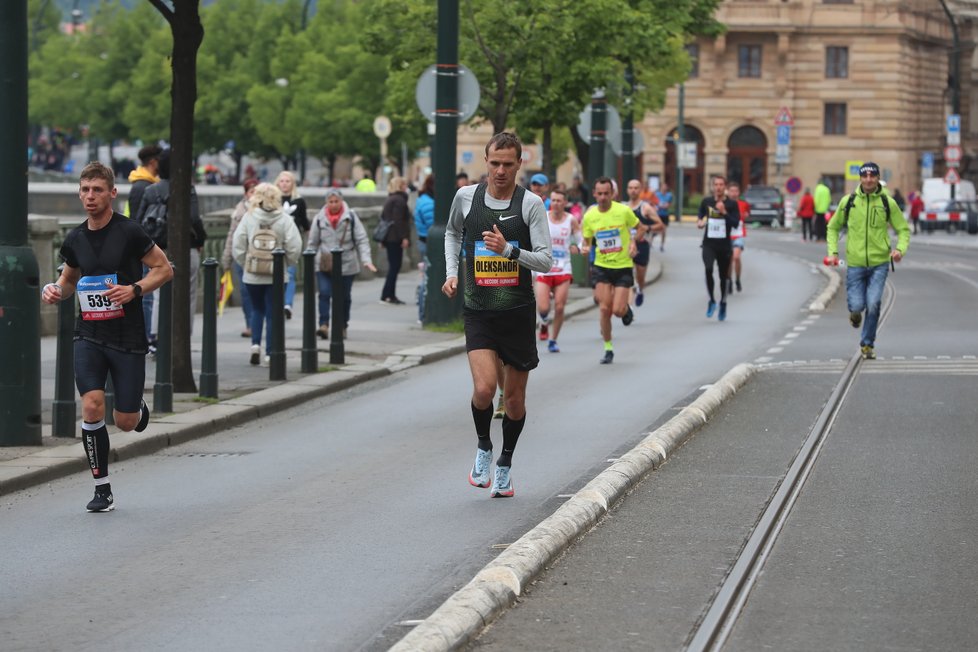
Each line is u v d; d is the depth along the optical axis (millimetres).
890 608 13695
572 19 54406
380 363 34719
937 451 22578
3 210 22641
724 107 163000
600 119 60312
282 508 18891
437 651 11859
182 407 26969
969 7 184250
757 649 12422
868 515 17953
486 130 160250
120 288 18828
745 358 36094
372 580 15039
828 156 163000
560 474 21062
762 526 17062
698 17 78688
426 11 58250
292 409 28500
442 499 19375
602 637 12703
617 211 35250
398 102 66188
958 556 15781
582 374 33219
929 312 48844
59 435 23766
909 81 166250
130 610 13969
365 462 22375
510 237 18562
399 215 51438
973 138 185375
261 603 14156
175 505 19188
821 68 162375
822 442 23469
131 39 179750
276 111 152500
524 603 13836
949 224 126000
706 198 47938
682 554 15750
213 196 72812
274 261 30953
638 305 52938
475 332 18938
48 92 188125
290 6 164000
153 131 170000
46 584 15023
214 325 28156
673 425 23656
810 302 54906
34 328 22906
